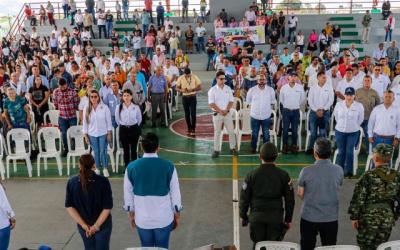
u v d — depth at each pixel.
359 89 8.45
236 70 12.80
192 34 23.30
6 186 7.40
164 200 3.95
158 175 3.90
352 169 7.43
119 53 18.42
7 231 4.13
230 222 5.83
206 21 25.75
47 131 8.10
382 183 3.92
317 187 3.99
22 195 6.95
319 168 4.01
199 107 14.43
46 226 5.79
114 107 8.84
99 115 7.41
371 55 22.56
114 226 5.79
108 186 3.94
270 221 3.95
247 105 9.88
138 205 3.96
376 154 3.98
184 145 9.92
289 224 4.05
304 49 22.86
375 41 24.05
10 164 8.78
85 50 21.88
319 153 4.04
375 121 7.10
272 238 4.00
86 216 3.93
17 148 8.07
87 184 3.84
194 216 6.04
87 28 24.19
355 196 4.03
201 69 22.95
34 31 23.06
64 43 21.80
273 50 14.79
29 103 10.19
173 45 21.44
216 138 8.91
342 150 7.40
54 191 7.13
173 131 11.26
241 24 22.86
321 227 4.05
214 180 7.55
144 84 10.84
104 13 24.52
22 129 8.00
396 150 9.13
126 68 14.69
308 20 25.73
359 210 4.09
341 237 5.31
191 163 8.58
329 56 14.67
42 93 9.83
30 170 7.93
